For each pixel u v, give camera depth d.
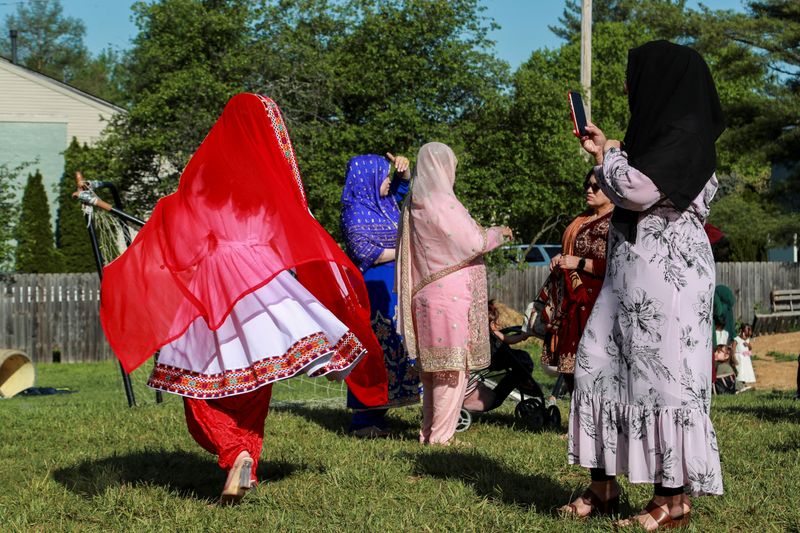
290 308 4.68
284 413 8.25
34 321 23.53
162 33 21.11
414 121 20.02
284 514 4.48
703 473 4.00
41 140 31.84
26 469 5.77
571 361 6.66
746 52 28.64
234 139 5.01
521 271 24.25
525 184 21.27
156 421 7.63
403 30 20.75
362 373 7.02
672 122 4.07
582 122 4.52
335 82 20.66
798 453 5.84
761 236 30.42
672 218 4.11
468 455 5.92
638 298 4.08
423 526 4.31
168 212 4.77
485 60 21.39
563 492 4.94
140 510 4.66
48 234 27.91
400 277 6.81
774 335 23.88
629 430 4.08
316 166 19.80
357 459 5.73
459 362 6.59
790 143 28.53
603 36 51.66
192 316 4.60
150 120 21.00
